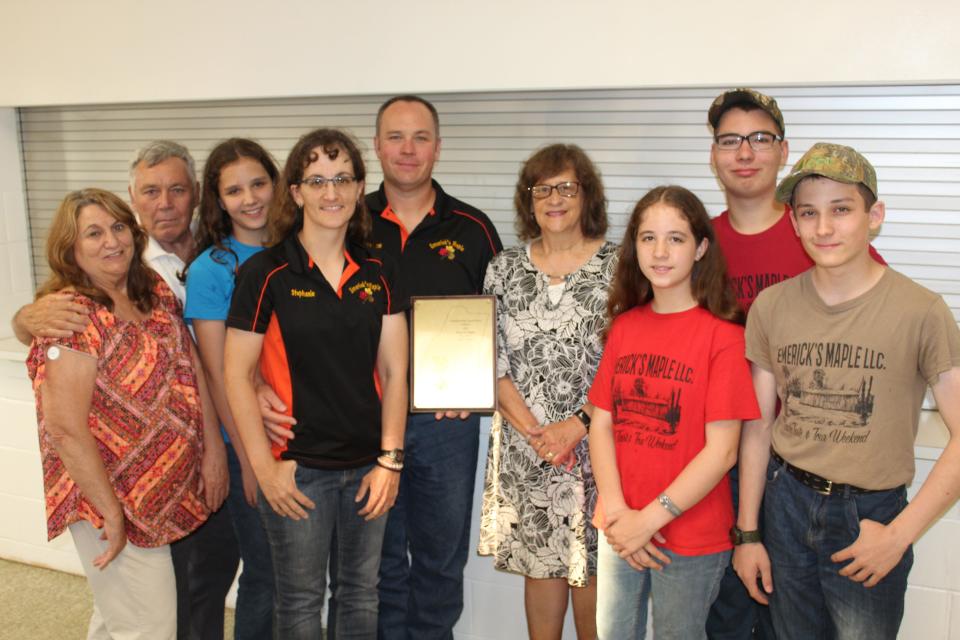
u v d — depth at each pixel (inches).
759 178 76.1
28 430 119.0
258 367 77.8
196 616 89.1
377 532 79.4
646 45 88.5
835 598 66.2
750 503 70.9
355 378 75.3
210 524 88.3
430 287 87.7
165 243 91.9
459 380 84.4
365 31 98.3
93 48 110.9
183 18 105.8
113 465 73.9
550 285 81.6
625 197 99.3
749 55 85.5
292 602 77.3
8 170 126.1
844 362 62.9
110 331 73.0
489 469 87.0
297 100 110.7
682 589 70.2
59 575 122.0
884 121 88.6
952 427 60.7
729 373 68.0
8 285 128.0
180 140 117.8
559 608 85.7
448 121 104.5
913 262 90.6
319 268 74.1
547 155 80.4
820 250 61.5
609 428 74.7
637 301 74.8
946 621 85.7
